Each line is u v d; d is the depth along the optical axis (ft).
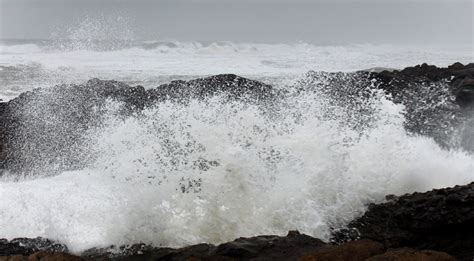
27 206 32.32
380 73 65.87
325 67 128.98
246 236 30.63
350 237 29.37
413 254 21.89
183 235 30.30
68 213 31.27
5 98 75.00
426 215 27.68
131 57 157.79
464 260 26.00
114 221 30.25
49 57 144.36
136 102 55.83
